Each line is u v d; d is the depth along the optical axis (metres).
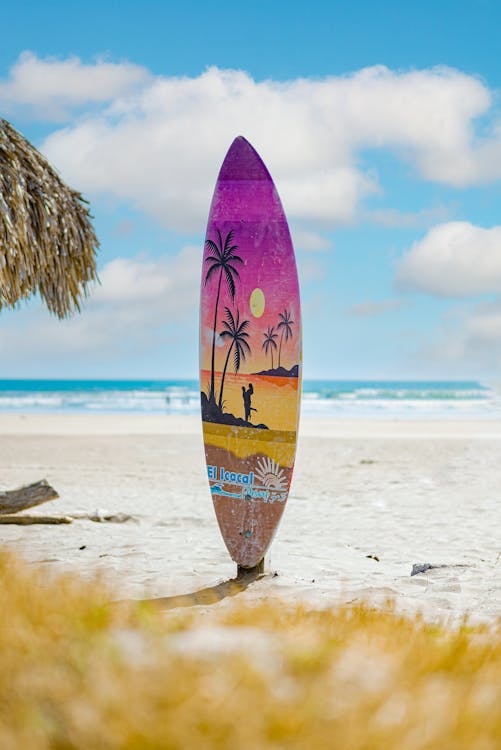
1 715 1.68
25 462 12.61
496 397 56.50
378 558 5.68
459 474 11.32
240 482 4.92
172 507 8.01
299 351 4.87
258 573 4.88
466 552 5.93
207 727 1.62
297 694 1.80
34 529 6.46
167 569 4.99
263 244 4.96
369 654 2.22
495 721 1.77
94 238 7.38
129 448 15.48
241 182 5.04
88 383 114.06
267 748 1.58
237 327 5.00
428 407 45.03
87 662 1.90
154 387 95.50
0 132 6.45
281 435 4.85
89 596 2.59
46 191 6.69
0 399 49.91
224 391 5.01
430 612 3.97
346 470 11.95
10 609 2.33
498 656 2.34
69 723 1.64
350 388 98.19
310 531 6.91
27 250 6.41
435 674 2.10
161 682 1.80
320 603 4.03
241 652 2.02
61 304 7.03
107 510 7.44
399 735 1.65
